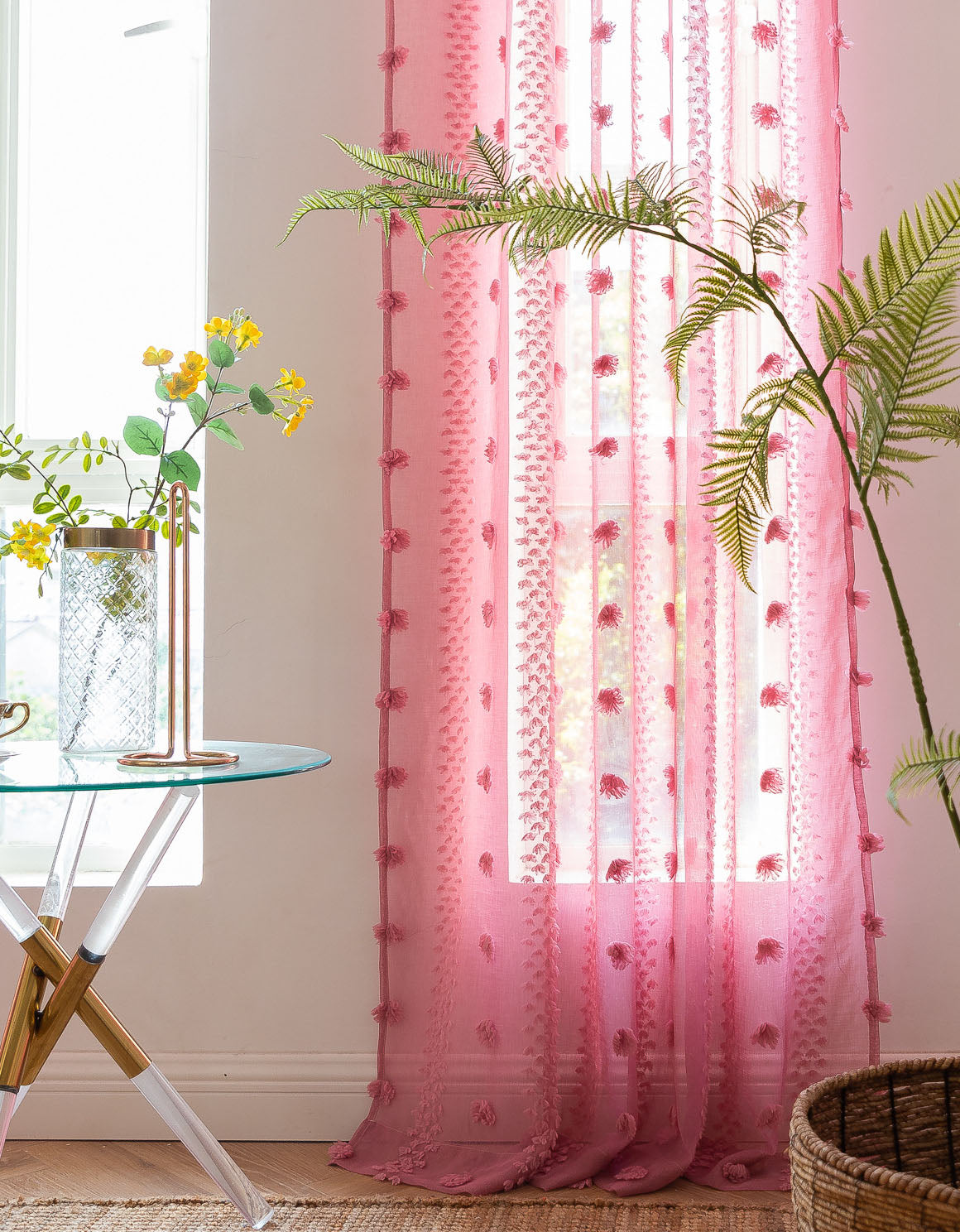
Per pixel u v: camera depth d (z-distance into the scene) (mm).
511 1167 1865
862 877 1988
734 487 1456
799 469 2035
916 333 1305
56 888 1526
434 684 2033
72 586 1462
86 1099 2096
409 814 2029
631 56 1988
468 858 2039
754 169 2043
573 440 2088
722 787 2025
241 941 2115
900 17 2156
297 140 2170
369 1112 2041
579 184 2086
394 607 2039
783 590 2027
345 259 2162
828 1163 1066
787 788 2006
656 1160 1911
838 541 2025
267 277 2162
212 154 2168
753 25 2047
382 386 2047
